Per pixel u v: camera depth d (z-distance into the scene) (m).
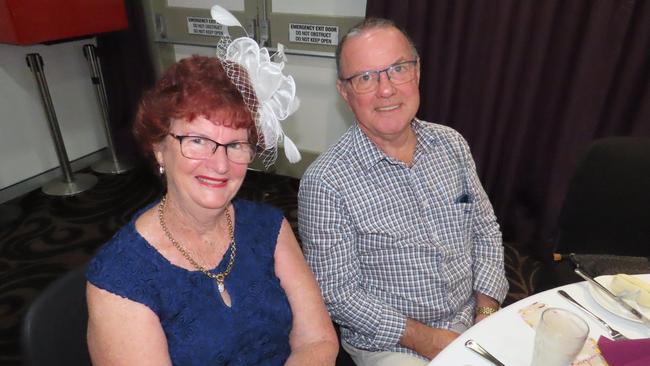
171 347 0.83
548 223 2.34
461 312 1.29
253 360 0.93
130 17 2.93
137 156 3.28
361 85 1.21
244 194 2.97
